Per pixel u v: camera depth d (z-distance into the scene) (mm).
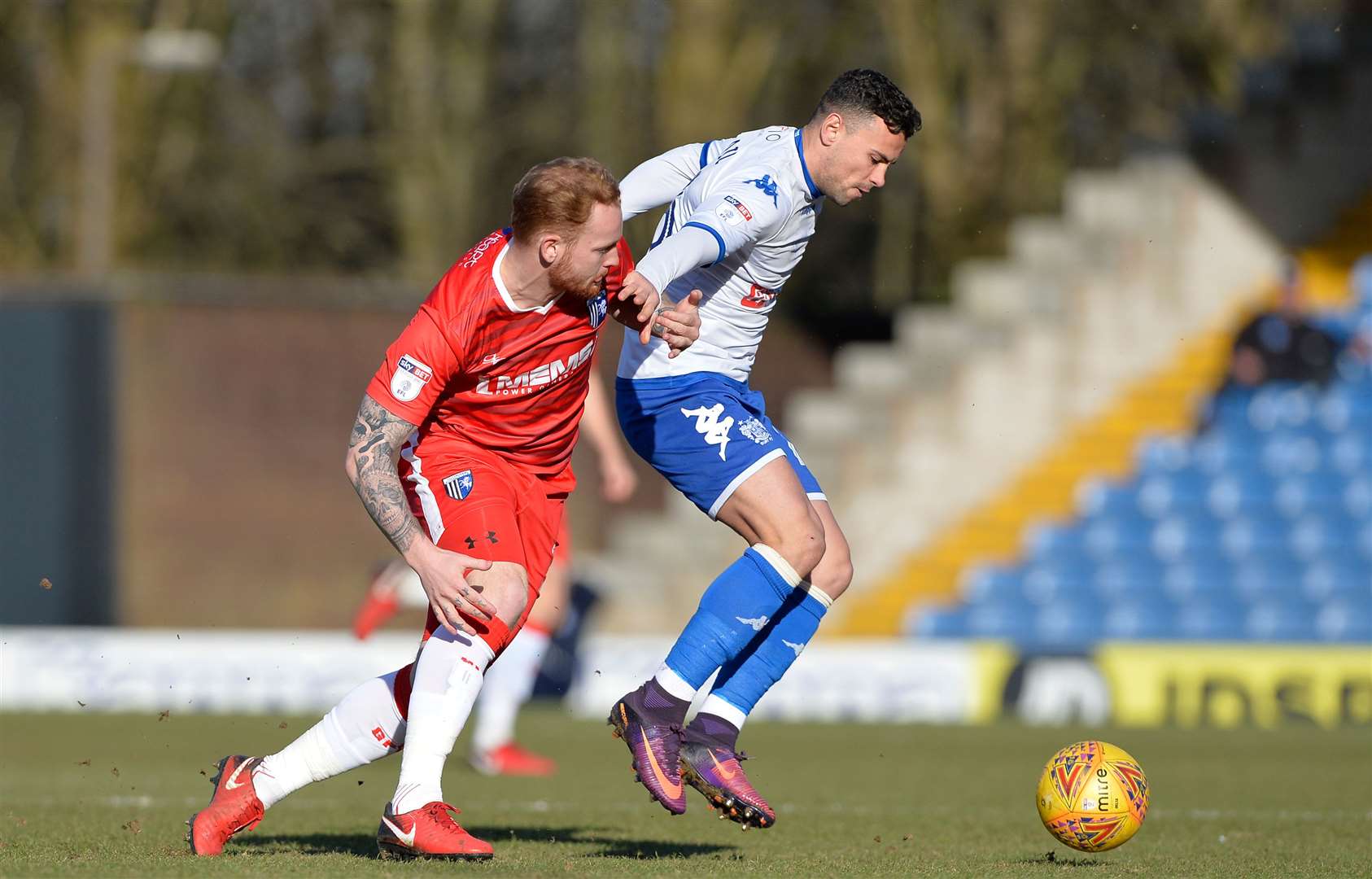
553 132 91875
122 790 28719
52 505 61844
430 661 17766
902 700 52469
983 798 29484
